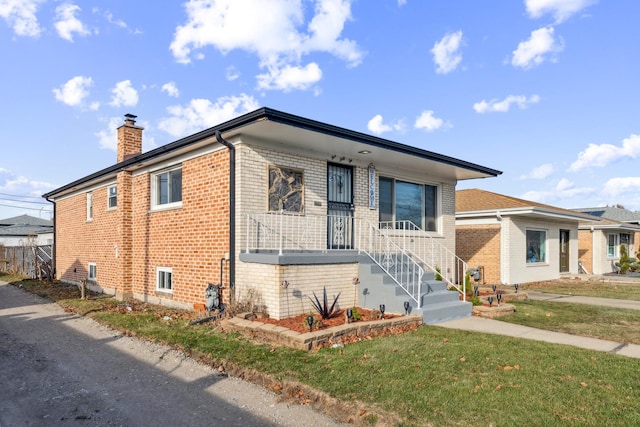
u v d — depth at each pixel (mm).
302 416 4176
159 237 11055
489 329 7609
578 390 4492
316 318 7824
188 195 10055
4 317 9633
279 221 9195
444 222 13852
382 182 12016
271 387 4926
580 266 24062
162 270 10898
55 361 6156
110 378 5398
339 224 10242
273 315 7812
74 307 10594
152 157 10625
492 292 11891
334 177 10625
